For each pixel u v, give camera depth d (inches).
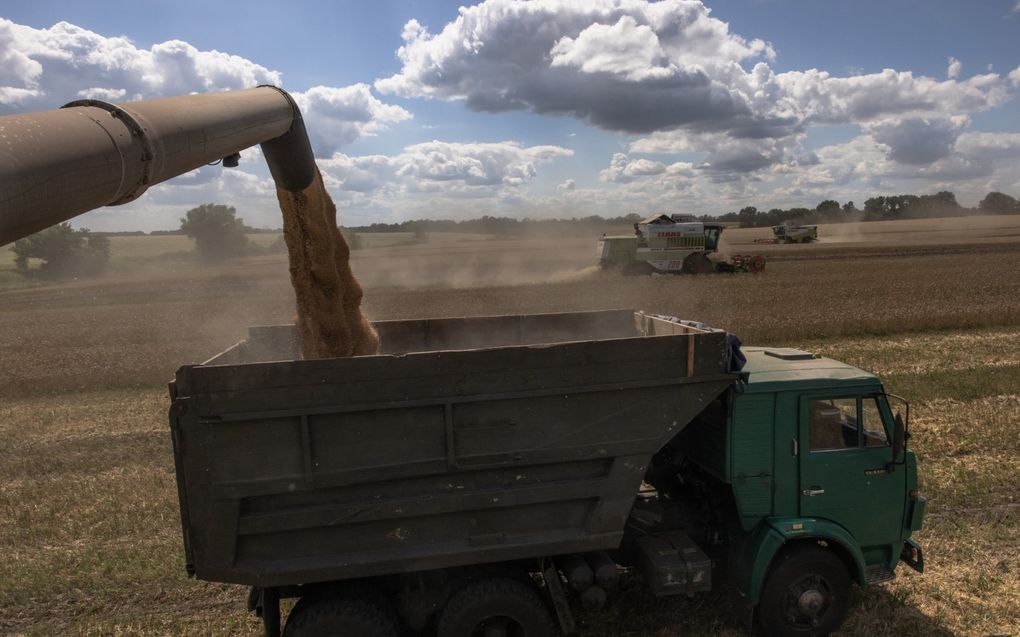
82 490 366.0
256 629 237.5
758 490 216.5
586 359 190.5
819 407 219.9
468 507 188.1
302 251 224.1
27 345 1023.6
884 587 254.1
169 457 423.5
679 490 256.1
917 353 653.9
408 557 186.1
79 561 282.5
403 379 179.5
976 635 224.5
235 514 175.0
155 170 108.0
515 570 205.6
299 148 191.8
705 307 1003.3
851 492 222.7
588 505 199.5
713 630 228.4
